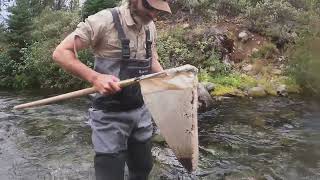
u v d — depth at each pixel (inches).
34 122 170.4
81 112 186.5
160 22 270.4
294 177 109.3
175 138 65.3
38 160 125.6
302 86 209.9
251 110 180.2
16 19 306.3
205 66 234.5
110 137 67.0
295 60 214.2
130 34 65.7
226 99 201.8
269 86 213.6
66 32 284.2
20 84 279.6
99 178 67.0
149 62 68.1
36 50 276.5
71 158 126.2
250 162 119.7
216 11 271.1
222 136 144.3
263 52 243.4
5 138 148.9
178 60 234.4
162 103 64.6
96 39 65.1
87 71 63.1
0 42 312.0
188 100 64.7
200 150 130.0
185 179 107.8
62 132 154.3
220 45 242.5
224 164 118.1
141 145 71.9
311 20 239.3
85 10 285.1
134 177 74.4
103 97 66.7
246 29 255.6
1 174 115.6
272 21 258.4
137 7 64.1
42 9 362.3
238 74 229.5
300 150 129.0
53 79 269.1
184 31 253.3
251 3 281.4
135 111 68.9
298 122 160.1
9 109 199.2
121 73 65.9
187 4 274.4
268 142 137.6
